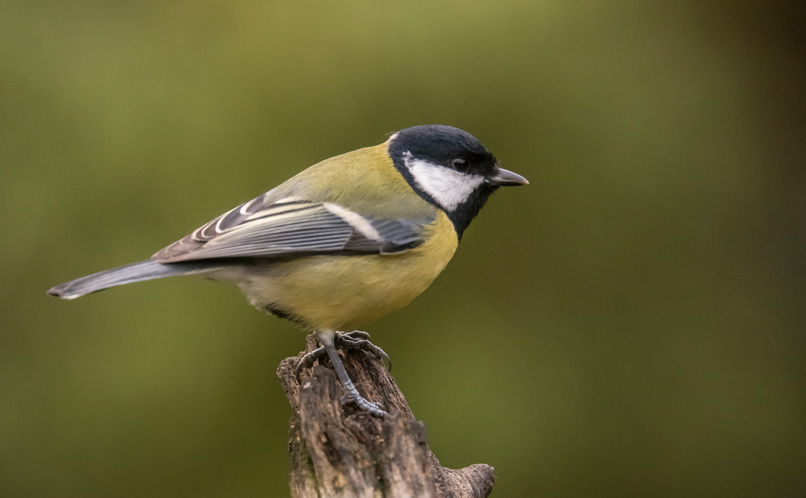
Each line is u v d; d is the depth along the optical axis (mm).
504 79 11422
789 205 12594
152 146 10930
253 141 11195
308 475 5277
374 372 7035
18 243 10555
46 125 10812
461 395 10781
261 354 10484
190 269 6441
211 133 11102
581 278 11391
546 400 10922
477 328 11148
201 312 10492
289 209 6742
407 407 6766
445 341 11070
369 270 6637
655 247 11422
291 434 5699
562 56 11539
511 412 10773
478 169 7441
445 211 7262
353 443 5281
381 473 5109
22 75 10945
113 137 10875
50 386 10305
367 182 7000
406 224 6836
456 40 11469
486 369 10930
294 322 6863
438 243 7000
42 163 10734
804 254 12305
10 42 11047
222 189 10992
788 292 11883
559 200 11414
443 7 11555
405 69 11453
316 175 7098
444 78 11430
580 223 11398
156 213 10859
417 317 11148
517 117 11391
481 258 11328
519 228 11383
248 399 10461
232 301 10492
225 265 6574
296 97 11344
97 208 10727
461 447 10656
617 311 11359
